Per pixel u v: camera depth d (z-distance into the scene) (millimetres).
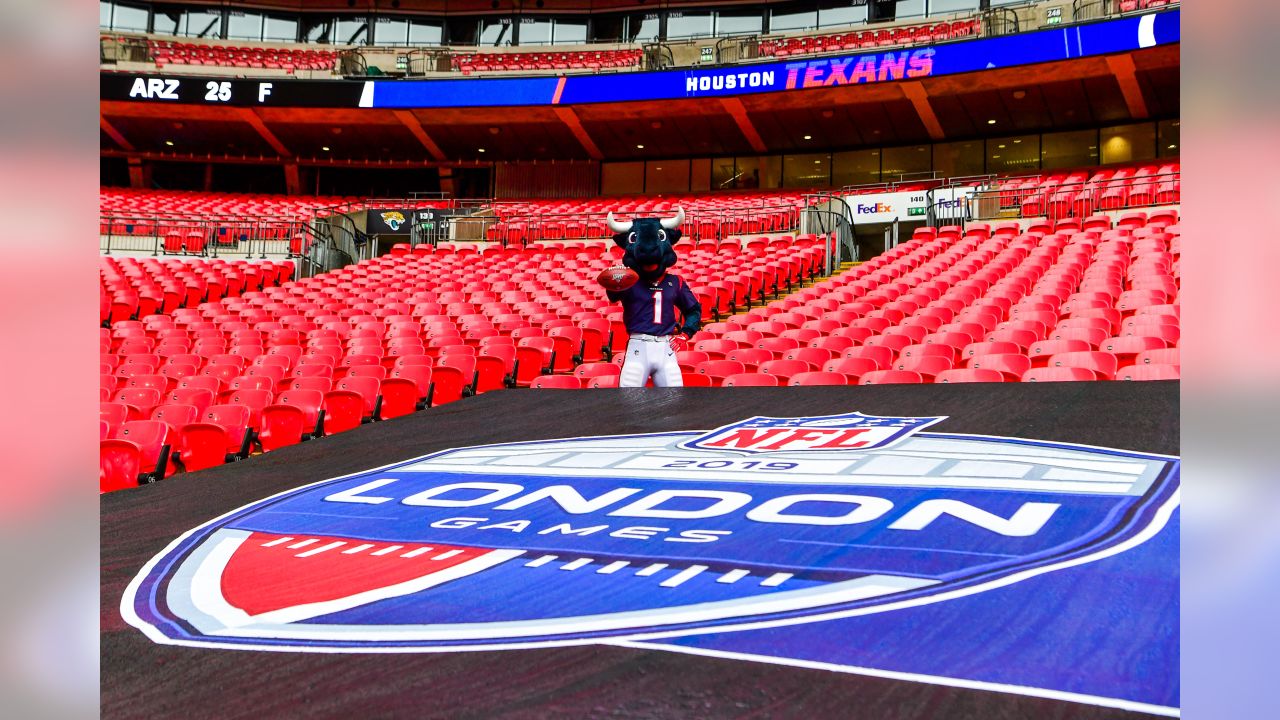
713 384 7215
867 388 4754
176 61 28109
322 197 28281
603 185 29266
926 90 23000
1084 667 1584
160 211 24000
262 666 1789
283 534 2771
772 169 28297
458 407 5074
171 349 11492
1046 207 18172
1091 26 20500
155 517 3062
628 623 1896
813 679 1599
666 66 27859
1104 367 6242
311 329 12938
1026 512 2461
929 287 11898
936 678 1577
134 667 1811
